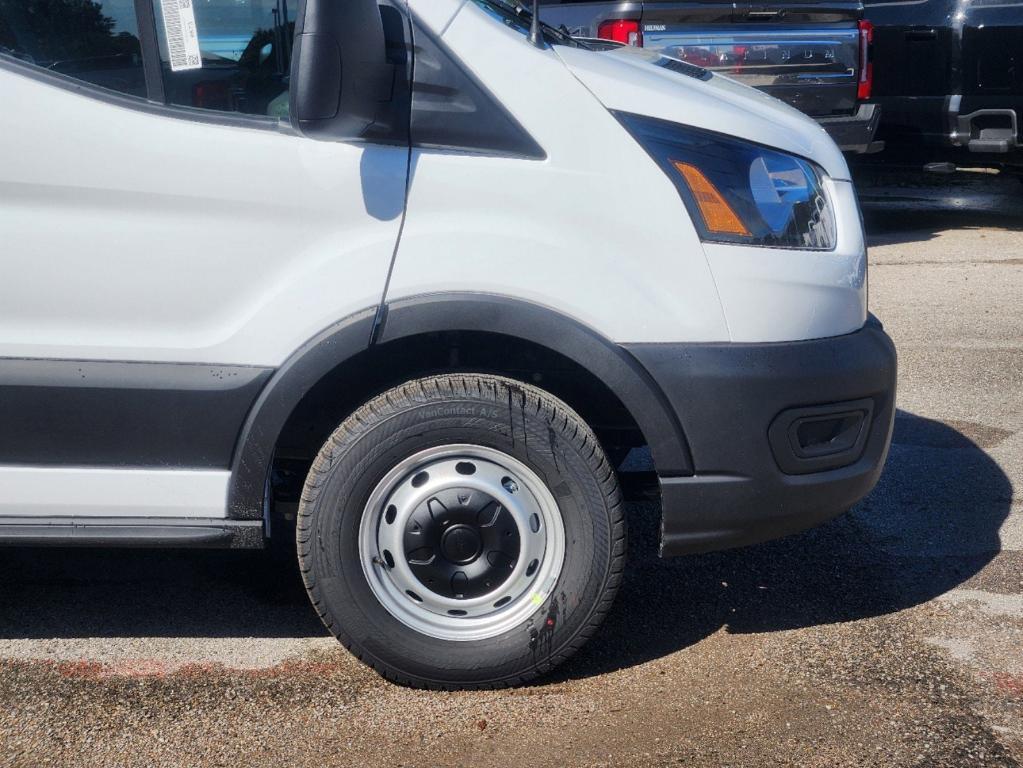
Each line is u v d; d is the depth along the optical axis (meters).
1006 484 4.68
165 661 3.36
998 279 8.05
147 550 4.11
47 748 2.93
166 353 2.97
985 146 9.55
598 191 2.95
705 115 3.05
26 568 3.96
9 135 2.86
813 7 7.93
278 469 3.54
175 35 2.93
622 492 3.49
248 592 3.81
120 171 2.88
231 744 2.95
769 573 3.93
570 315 2.96
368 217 2.92
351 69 2.78
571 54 3.08
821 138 3.37
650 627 3.56
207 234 2.91
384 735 2.99
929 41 9.66
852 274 3.25
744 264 3.03
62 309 2.94
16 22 2.91
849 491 3.24
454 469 3.04
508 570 3.09
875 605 3.70
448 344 3.17
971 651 3.39
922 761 2.86
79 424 2.98
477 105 2.92
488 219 2.93
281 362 2.96
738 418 3.03
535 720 3.05
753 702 3.13
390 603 3.10
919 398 5.70
